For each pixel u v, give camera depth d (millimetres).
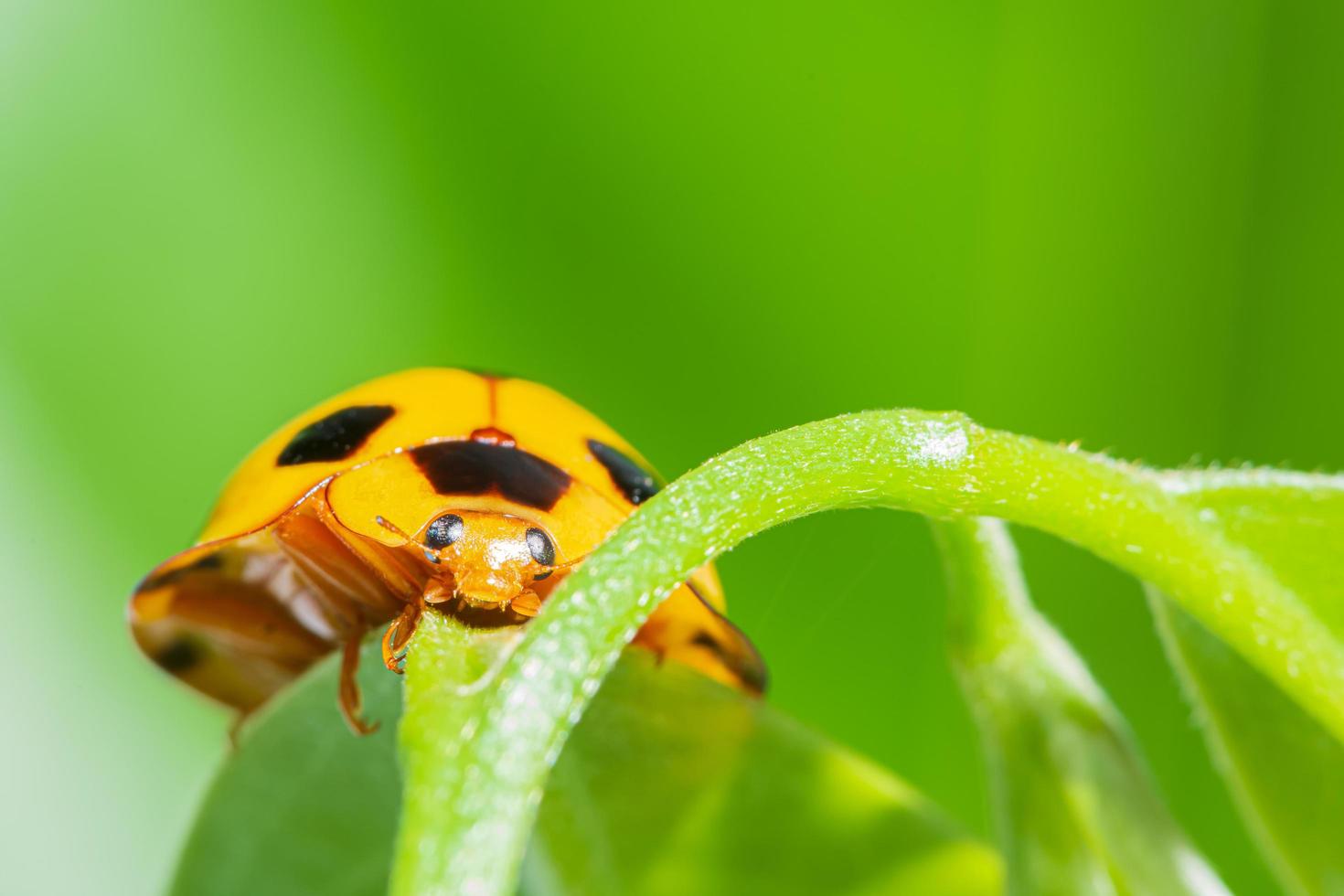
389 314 73
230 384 73
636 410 73
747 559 73
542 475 56
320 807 53
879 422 51
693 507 50
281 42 73
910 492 51
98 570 72
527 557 55
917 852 54
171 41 72
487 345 73
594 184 73
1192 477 53
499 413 56
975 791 73
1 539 71
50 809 71
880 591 73
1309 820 54
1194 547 52
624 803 54
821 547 73
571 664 49
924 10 73
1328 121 73
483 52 73
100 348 72
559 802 54
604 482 56
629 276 73
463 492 55
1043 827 54
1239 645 52
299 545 56
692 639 55
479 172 73
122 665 72
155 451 72
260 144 73
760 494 50
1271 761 54
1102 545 52
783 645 73
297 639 57
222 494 57
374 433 56
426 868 48
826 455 51
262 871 53
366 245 73
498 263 73
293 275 73
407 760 48
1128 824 54
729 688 55
